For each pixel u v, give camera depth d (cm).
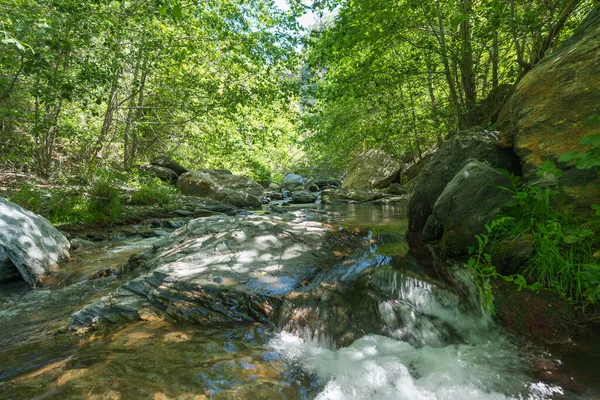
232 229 420
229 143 1452
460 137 464
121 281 366
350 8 885
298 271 317
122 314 268
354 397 172
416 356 210
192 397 165
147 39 970
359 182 1577
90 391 170
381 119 1364
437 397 172
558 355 196
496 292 248
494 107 945
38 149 1052
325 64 1076
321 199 1300
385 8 843
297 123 1454
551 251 254
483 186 335
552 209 269
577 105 294
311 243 393
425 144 1719
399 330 236
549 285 252
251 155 1588
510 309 233
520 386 175
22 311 298
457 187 360
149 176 1173
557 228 248
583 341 204
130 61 980
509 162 390
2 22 501
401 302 261
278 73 1106
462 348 218
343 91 1049
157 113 1349
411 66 946
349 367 198
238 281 289
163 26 894
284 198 1522
